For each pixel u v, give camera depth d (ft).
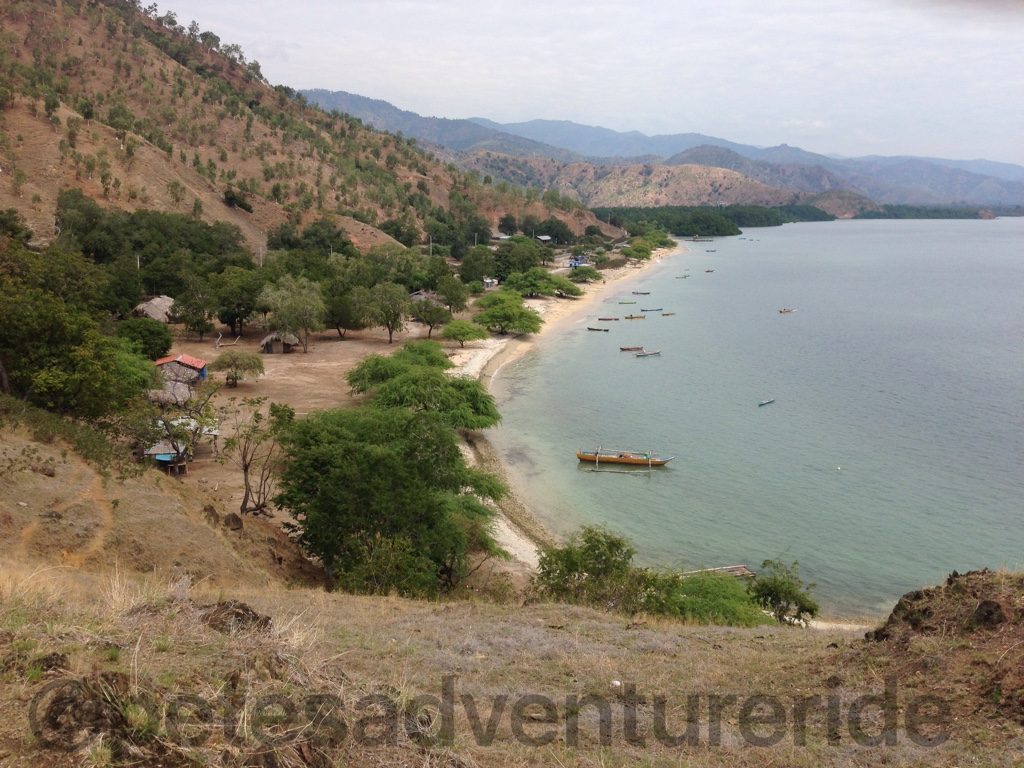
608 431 199.31
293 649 30.09
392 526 91.30
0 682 22.68
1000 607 34.96
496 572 113.09
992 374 261.44
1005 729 27.78
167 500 84.94
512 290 406.41
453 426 180.75
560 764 27.07
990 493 156.66
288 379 223.10
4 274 176.76
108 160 430.61
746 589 101.60
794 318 381.19
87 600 38.19
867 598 115.75
